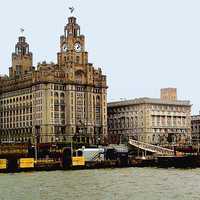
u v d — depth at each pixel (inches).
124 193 3902.6
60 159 6865.2
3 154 6707.7
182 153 7696.9
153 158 7436.0
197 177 5137.8
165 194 3826.3
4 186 4404.5
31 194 3895.2
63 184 4552.2
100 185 4448.8
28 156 6973.4
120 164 7190.0
